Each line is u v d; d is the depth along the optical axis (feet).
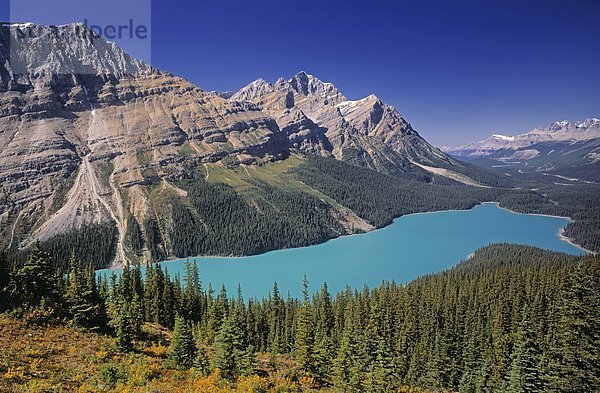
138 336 209.36
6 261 189.57
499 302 344.90
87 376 129.80
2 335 151.33
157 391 123.85
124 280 319.68
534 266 433.48
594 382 170.30
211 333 272.10
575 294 189.37
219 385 143.54
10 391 107.76
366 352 219.61
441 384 270.46
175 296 335.47
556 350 185.68
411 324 320.29
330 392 180.65
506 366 243.81
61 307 191.52
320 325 335.06
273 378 182.91
